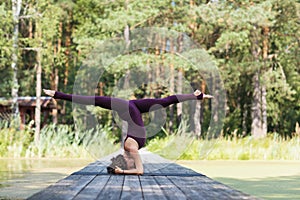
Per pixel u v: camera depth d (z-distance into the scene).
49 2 22.66
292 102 30.12
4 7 21.80
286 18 25.17
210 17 22.91
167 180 6.50
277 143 18.16
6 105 23.73
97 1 24.62
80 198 4.78
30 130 19.28
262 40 25.75
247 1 23.94
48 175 9.64
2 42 21.02
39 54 22.09
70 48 29.83
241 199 4.78
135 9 23.17
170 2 23.86
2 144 17.62
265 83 25.44
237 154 16.92
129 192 5.23
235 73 25.12
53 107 24.78
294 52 26.72
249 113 30.91
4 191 6.95
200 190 5.46
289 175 9.87
